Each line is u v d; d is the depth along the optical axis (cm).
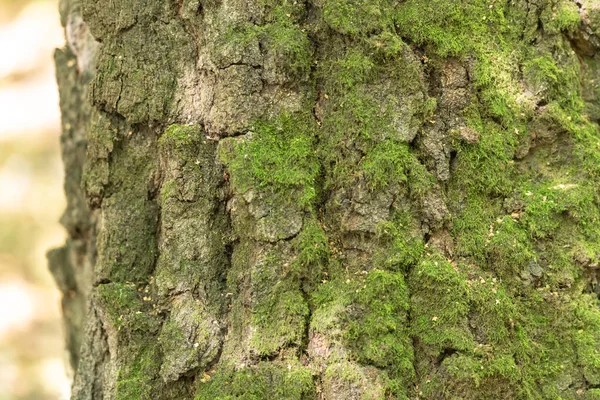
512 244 139
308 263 137
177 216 145
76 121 198
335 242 140
